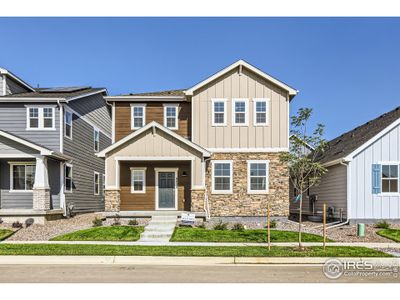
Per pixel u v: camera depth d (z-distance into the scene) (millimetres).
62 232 17438
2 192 22188
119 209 21016
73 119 24938
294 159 14758
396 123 20312
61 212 22438
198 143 21953
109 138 33312
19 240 15734
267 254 12758
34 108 22797
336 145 27141
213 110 22094
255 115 22047
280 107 22094
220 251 13188
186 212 20938
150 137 20688
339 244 14898
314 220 23641
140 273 10586
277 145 21906
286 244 14859
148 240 15766
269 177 21719
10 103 22766
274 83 22016
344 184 20766
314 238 16109
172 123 23922
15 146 20734
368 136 21516
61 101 22625
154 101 24016
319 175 22359
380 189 20266
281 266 11703
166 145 20625
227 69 21953
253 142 21938
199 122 22062
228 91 22172
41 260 12328
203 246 14203
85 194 27062
